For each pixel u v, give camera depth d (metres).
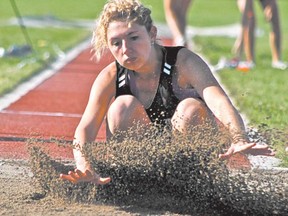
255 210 8.82
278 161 10.87
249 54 23.83
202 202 8.97
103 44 9.35
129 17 9.01
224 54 27.16
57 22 38.44
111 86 9.59
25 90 19.08
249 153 8.42
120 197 9.08
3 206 8.88
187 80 9.42
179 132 9.01
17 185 9.87
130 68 9.16
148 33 9.17
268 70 23.19
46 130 14.05
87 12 45.03
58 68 23.42
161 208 9.01
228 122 8.83
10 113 15.80
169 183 8.92
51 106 16.95
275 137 10.02
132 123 9.22
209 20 42.00
